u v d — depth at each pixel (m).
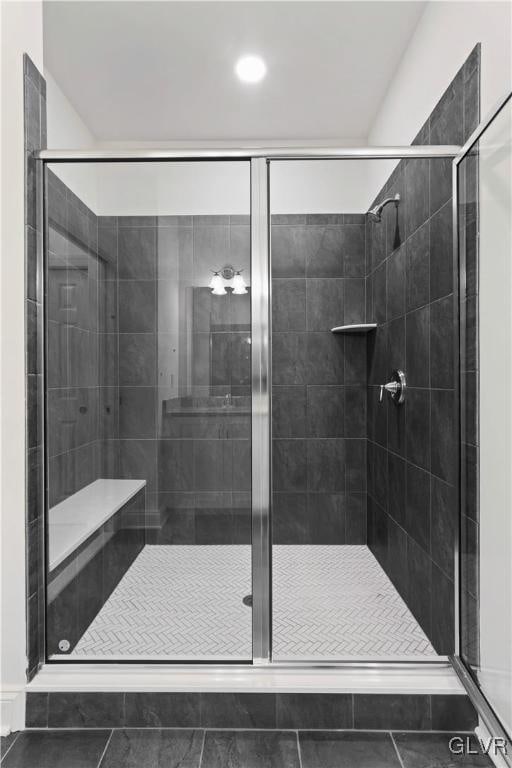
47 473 1.65
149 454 1.66
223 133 3.09
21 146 1.54
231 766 1.34
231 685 1.50
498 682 1.35
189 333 1.65
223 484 1.64
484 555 1.46
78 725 1.50
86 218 1.65
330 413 2.02
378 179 1.92
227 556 1.63
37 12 1.63
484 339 1.46
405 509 2.02
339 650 1.66
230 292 1.64
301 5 2.03
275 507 1.99
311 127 3.03
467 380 1.58
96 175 1.64
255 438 1.64
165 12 2.06
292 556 1.96
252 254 1.63
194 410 1.65
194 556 1.64
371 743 1.43
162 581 1.63
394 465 2.02
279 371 2.02
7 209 1.53
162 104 2.77
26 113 1.55
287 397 2.02
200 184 1.64
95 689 1.50
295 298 2.00
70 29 2.16
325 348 2.02
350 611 1.88
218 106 2.79
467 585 1.57
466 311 1.59
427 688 1.49
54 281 1.65
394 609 1.91
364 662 1.59
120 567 1.64
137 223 1.65
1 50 1.53
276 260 2.00
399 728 1.48
